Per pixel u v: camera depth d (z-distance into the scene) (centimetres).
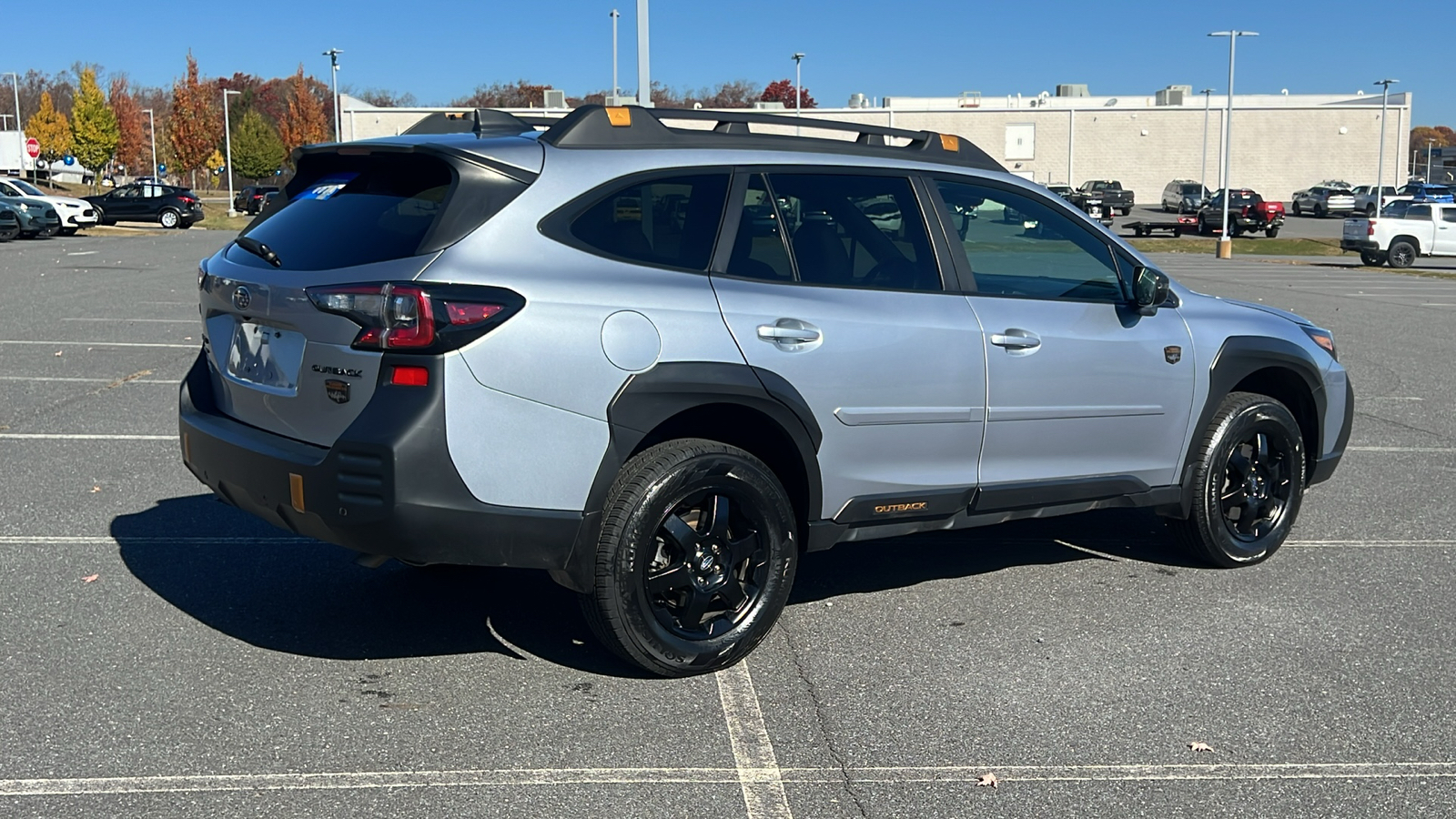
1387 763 378
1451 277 3009
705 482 425
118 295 1925
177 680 427
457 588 534
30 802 339
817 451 450
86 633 469
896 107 7456
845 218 469
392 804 342
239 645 461
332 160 454
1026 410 499
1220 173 7575
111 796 343
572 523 404
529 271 398
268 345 427
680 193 435
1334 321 1816
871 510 470
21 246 3453
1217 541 568
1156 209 7375
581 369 398
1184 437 552
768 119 469
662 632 425
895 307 467
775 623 494
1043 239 518
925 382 469
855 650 468
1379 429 952
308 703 410
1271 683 438
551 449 397
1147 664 455
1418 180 9288
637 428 409
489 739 385
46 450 787
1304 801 353
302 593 521
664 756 375
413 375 382
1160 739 392
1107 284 536
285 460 402
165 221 5091
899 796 352
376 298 381
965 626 495
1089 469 527
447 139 426
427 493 382
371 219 414
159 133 11812
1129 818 342
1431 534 646
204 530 613
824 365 445
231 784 352
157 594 516
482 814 338
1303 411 610
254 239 446
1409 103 7450
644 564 417
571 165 416
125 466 747
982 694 426
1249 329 574
